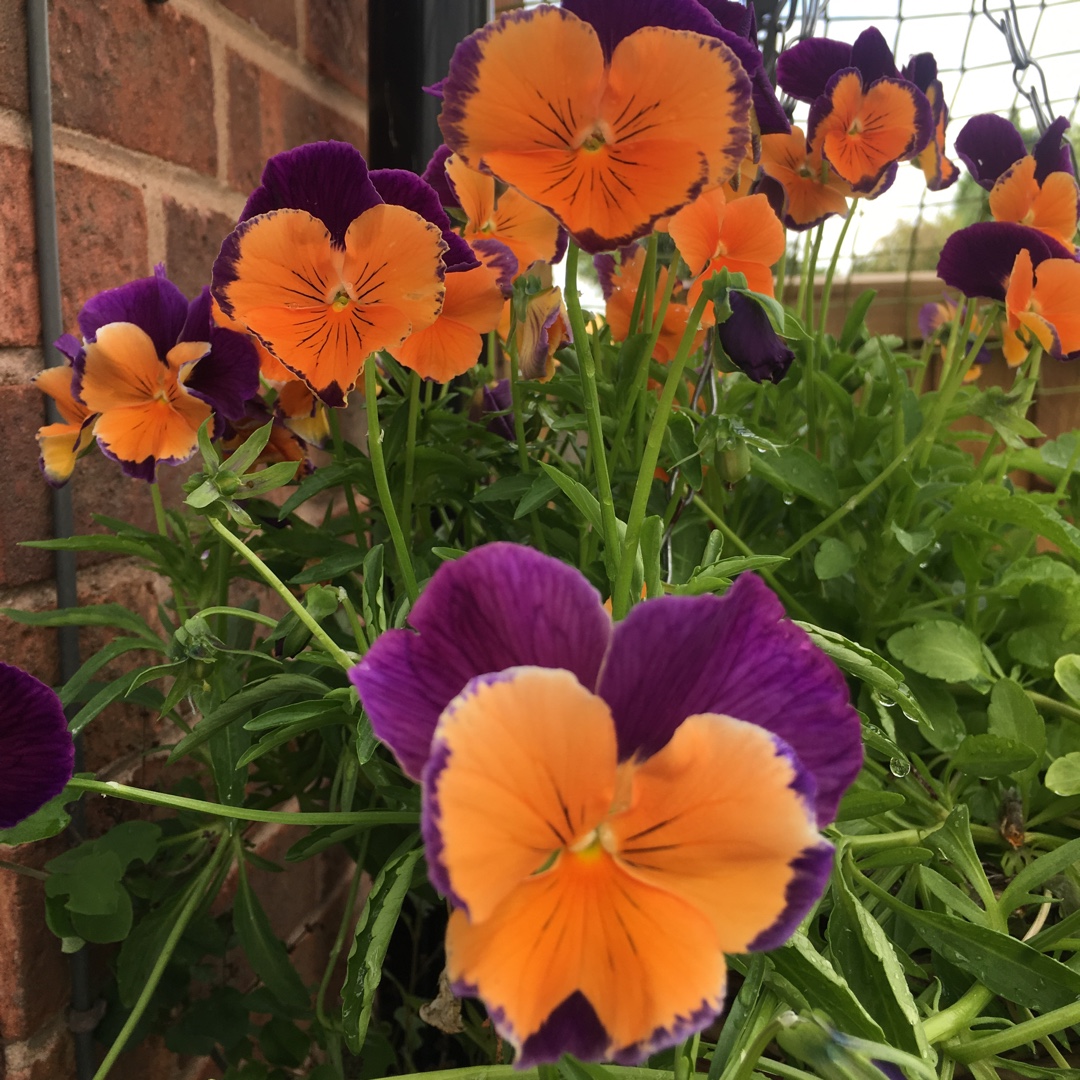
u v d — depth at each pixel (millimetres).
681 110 266
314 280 296
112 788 300
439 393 558
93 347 345
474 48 261
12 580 363
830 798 222
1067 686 379
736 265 359
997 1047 289
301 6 556
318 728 361
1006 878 372
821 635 303
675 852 205
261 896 514
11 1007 363
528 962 190
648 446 277
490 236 403
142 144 421
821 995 256
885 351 479
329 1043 369
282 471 296
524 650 218
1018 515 403
